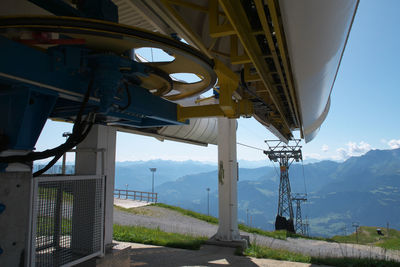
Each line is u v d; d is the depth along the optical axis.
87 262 4.50
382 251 17.92
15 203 3.00
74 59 3.41
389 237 34.53
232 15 3.86
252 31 4.73
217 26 5.04
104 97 3.57
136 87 4.92
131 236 11.12
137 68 4.02
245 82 7.52
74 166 5.23
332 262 8.96
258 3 3.35
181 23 4.64
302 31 3.62
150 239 10.88
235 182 11.48
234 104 7.29
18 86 3.05
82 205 4.27
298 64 4.68
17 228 3.01
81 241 4.23
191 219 22.81
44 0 3.57
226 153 11.41
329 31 3.92
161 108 5.77
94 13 3.98
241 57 6.16
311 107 8.75
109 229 5.60
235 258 8.96
